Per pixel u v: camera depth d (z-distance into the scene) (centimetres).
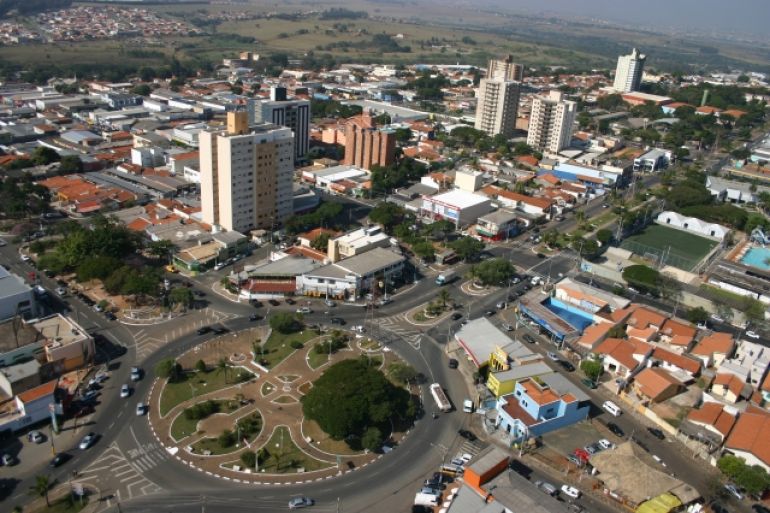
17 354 17300
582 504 13975
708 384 18825
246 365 18650
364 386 15825
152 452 14988
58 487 13762
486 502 13400
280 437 15662
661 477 14475
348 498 13875
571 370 19375
